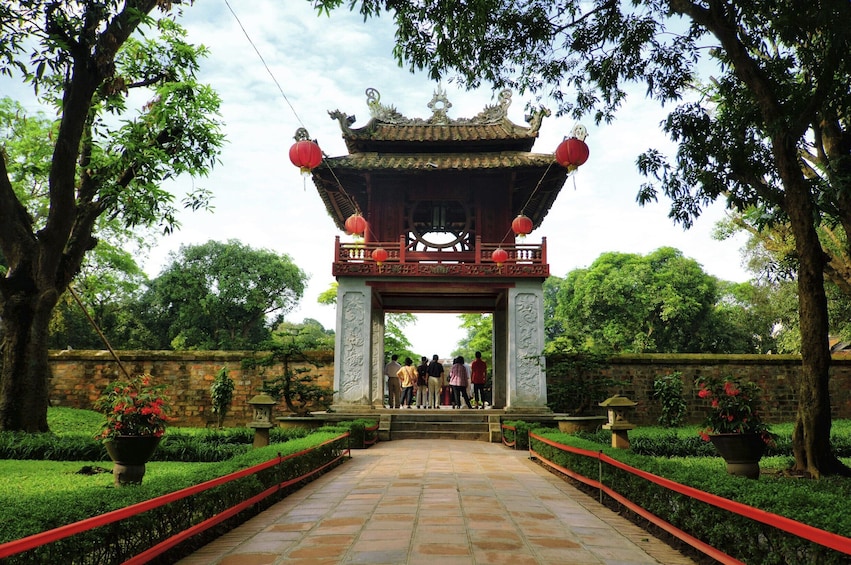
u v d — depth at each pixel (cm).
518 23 1013
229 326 3806
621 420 977
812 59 872
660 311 3609
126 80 1399
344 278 1720
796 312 2450
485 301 2006
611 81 1030
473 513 619
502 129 1880
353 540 509
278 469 709
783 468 934
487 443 1494
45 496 427
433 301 2016
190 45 1434
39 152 1683
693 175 1029
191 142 1405
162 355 1906
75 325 3159
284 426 1519
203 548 496
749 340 3572
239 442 1287
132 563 368
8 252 1302
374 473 930
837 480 749
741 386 715
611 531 553
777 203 998
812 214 888
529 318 1695
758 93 892
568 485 824
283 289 3891
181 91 1375
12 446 1104
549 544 498
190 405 1886
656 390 1805
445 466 1008
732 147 1005
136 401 668
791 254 1373
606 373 1881
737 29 982
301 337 3438
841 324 2214
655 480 516
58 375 1886
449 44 1002
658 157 1016
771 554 378
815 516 353
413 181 1814
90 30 1178
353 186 1856
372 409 1645
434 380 1925
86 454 1095
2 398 1252
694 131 1010
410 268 1709
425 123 1930
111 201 1359
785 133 870
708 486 464
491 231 1803
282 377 1695
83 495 430
